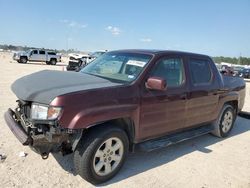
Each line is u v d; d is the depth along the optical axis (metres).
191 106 5.16
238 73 35.34
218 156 5.28
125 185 3.90
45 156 3.66
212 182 4.23
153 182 4.06
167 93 4.59
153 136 4.55
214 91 5.74
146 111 4.28
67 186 3.72
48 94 3.52
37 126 3.54
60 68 29.94
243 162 5.09
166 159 4.92
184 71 5.05
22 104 3.95
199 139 6.22
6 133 5.43
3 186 3.59
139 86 4.19
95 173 3.77
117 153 4.04
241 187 4.16
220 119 6.21
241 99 6.97
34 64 35.94
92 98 3.62
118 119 4.01
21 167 4.12
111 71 4.68
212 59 6.00
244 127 7.66
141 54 4.75
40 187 3.65
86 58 30.20
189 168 4.64
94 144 3.66
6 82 13.23
